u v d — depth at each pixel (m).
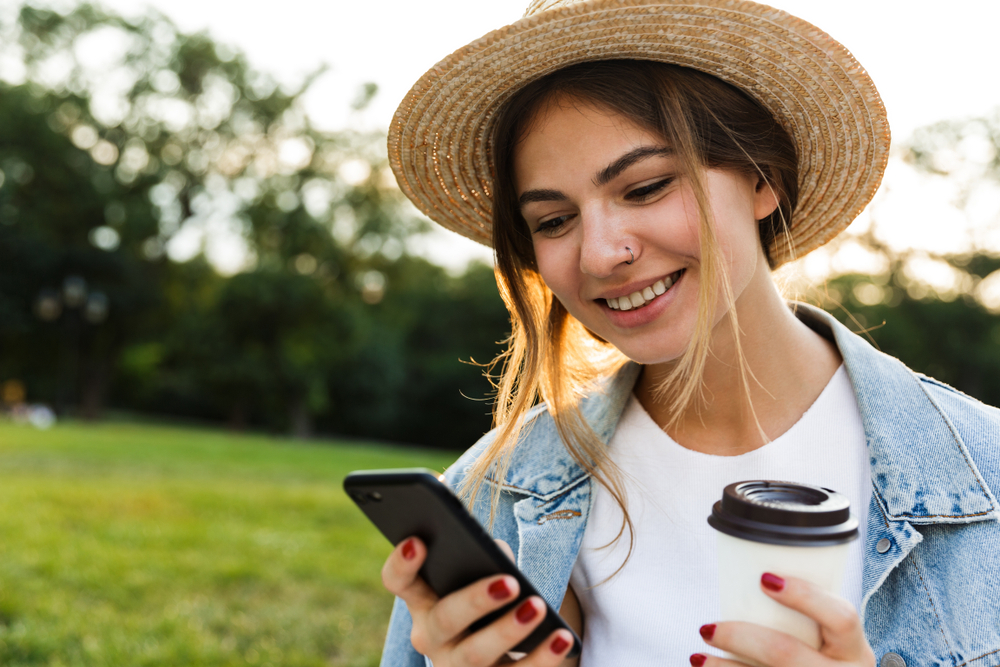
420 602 1.01
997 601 1.24
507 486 1.63
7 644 4.35
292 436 39.56
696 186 1.23
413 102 1.53
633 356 1.33
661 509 1.45
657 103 1.27
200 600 5.47
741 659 0.94
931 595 1.29
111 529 7.50
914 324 36.34
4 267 33.06
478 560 0.93
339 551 7.26
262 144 34.41
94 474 12.14
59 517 7.92
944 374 37.22
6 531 6.98
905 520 1.32
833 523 0.85
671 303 1.29
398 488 0.88
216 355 37.59
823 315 1.54
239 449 20.59
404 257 36.22
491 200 1.77
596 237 1.26
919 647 1.27
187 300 36.53
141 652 4.38
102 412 38.31
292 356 37.94
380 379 45.12
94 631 4.68
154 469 13.65
